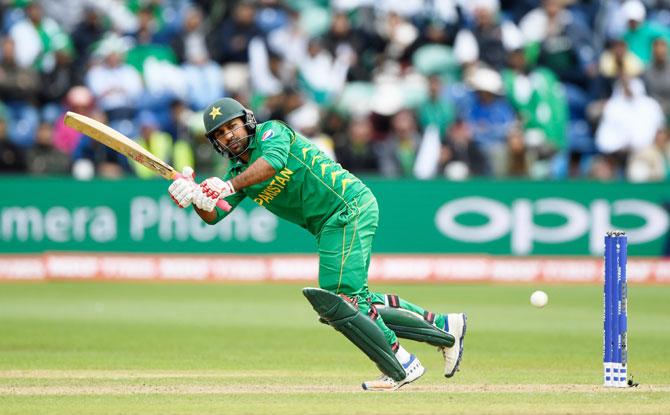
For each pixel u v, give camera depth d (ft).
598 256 166.40
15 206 163.73
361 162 173.78
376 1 201.67
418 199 165.37
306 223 70.44
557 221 165.99
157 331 109.19
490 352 94.73
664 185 166.30
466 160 175.63
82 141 175.42
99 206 164.04
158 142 173.37
